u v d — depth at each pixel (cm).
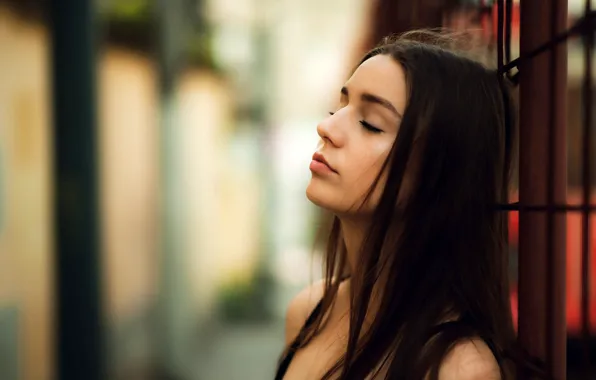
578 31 64
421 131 78
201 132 675
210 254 743
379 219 78
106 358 335
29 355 293
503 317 84
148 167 515
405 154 78
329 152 82
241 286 877
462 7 113
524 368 75
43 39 316
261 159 954
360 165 80
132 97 472
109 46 427
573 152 298
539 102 73
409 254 79
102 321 302
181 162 554
